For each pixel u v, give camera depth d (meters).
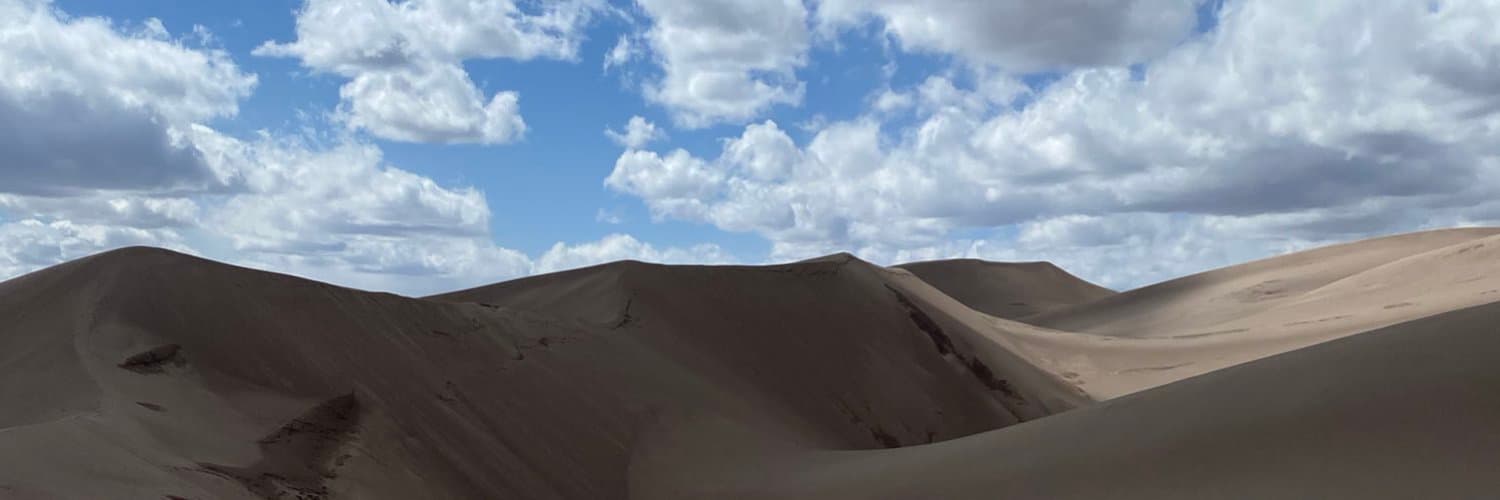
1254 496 9.95
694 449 24.05
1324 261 86.81
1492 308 12.27
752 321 37.12
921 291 50.22
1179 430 12.16
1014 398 41.03
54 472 9.28
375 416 17.56
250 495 11.49
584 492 20.28
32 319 17.03
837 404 35.06
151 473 10.43
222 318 18.41
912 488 14.81
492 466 18.77
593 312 33.16
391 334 21.73
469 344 23.72
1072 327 87.94
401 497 14.62
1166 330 75.25
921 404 37.66
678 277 37.59
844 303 41.53
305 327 19.75
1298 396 11.59
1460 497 8.73
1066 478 12.32
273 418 15.54
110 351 15.59
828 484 17.48
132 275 18.39
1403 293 58.06
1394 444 9.82
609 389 25.44
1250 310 74.69
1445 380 10.48
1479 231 85.69
